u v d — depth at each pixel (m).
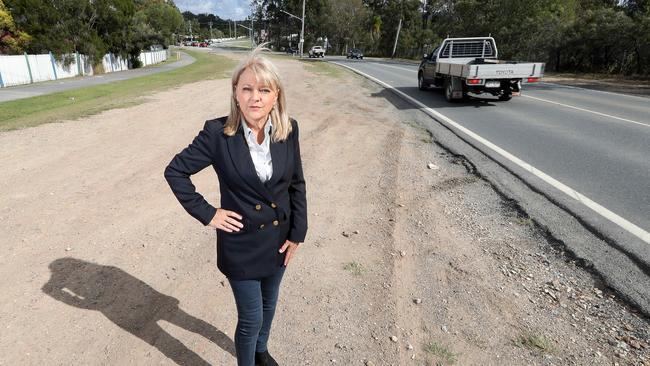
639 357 2.59
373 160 6.75
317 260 3.61
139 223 4.20
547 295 3.22
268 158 1.92
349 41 88.44
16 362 2.40
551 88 18.30
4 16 25.59
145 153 6.78
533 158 6.87
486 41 15.49
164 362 2.46
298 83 18.33
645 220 4.48
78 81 23.45
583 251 3.84
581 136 8.46
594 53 29.66
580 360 2.56
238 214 1.94
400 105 12.74
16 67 23.31
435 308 3.02
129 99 13.27
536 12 37.56
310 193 5.19
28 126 8.86
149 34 41.16
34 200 4.73
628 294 3.21
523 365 2.51
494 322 2.89
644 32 25.19
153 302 2.98
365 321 2.86
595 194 5.24
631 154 7.10
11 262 3.42
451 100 13.22
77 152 6.80
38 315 2.79
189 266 3.46
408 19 80.12
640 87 19.28
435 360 2.53
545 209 4.80
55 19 28.56
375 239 4.03
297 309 2.96
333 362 2.49
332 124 9.60
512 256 3.80
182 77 22.70
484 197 5.23
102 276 3.27
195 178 5.65
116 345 2.56
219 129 1.90
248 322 2.12
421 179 5.89
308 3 87.31
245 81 1.80
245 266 2.00
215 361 2.49
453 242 4.03
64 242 3.77
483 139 8.24
